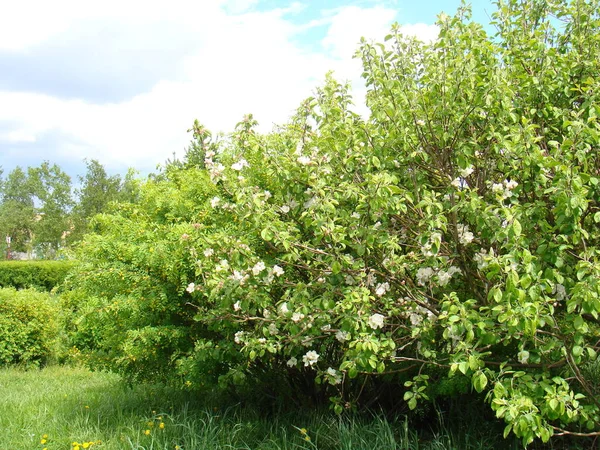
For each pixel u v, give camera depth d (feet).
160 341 16.49
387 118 13.42
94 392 22.07
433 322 12.62
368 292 12.14
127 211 20.25
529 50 14.44
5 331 28.96
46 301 31.12
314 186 12.17
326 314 12.73
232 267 13.33
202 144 14.15
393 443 13.57
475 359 10.77
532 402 10.75
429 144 13.64
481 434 14.65
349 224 12.60
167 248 15.92
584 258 11.27
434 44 14.01
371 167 13.04
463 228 12.85
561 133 14.19
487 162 13.67
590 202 13.23
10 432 16.98
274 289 15.23
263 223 12.60
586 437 13.76
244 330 15.51
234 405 17.54
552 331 12.00
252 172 16.31
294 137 14.61
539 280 10.63
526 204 12.07
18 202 179.52
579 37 14.64
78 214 94.22
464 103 12.50
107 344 18.58
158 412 18.22
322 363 15.90
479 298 13.56
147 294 16.71
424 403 15.89
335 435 14.80
